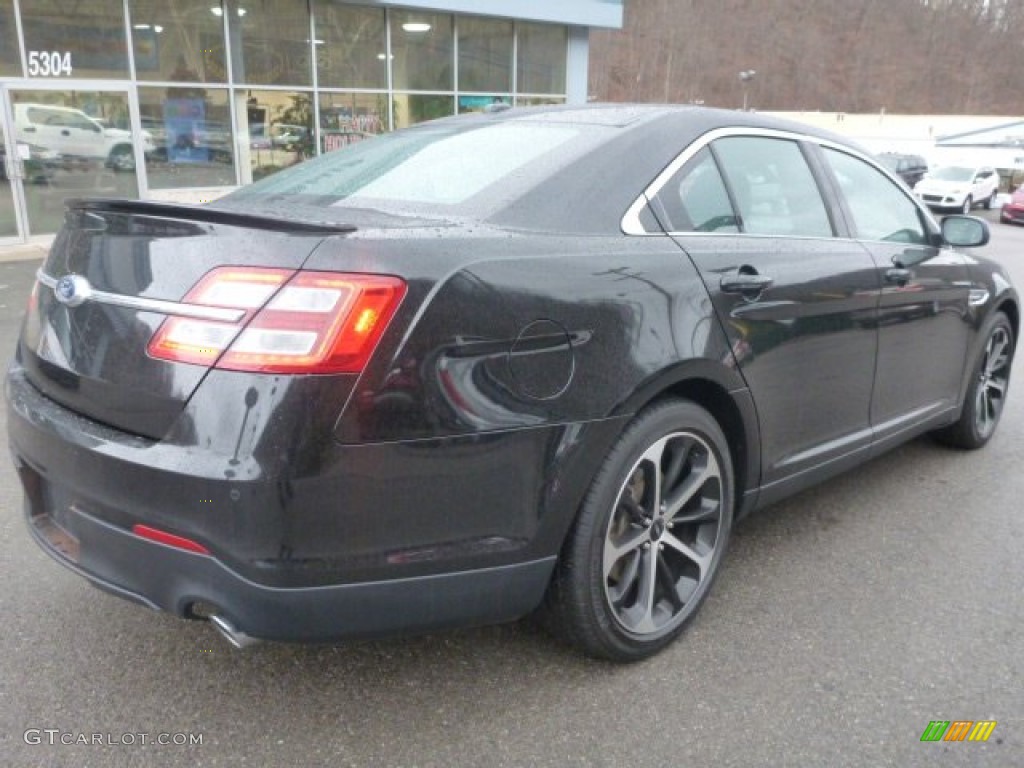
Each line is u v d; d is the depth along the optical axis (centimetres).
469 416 210
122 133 1293
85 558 226
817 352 309
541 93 1730
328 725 235
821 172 341
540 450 222
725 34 8425
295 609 201
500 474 217
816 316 305
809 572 323
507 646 273
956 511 382
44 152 1239
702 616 292
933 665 266
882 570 326
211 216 207
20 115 1212
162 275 208
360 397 196
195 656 265
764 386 286
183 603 208
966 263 414
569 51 1738
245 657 265
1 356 609
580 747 228
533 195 246
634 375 239
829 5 8656
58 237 250
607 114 299
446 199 251
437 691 250
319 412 193
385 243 206
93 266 223
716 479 279
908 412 383
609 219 253
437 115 1598
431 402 204
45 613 286
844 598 305
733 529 360
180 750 225
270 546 195
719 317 266
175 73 1318
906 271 354
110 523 215
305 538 196
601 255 241
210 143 1371
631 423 246
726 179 295
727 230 289
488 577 222
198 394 197
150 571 210
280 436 192
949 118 4703
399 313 200
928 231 404
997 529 364
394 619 214
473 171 265
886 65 8788
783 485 312
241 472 192
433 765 221
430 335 204
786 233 313
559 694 250
